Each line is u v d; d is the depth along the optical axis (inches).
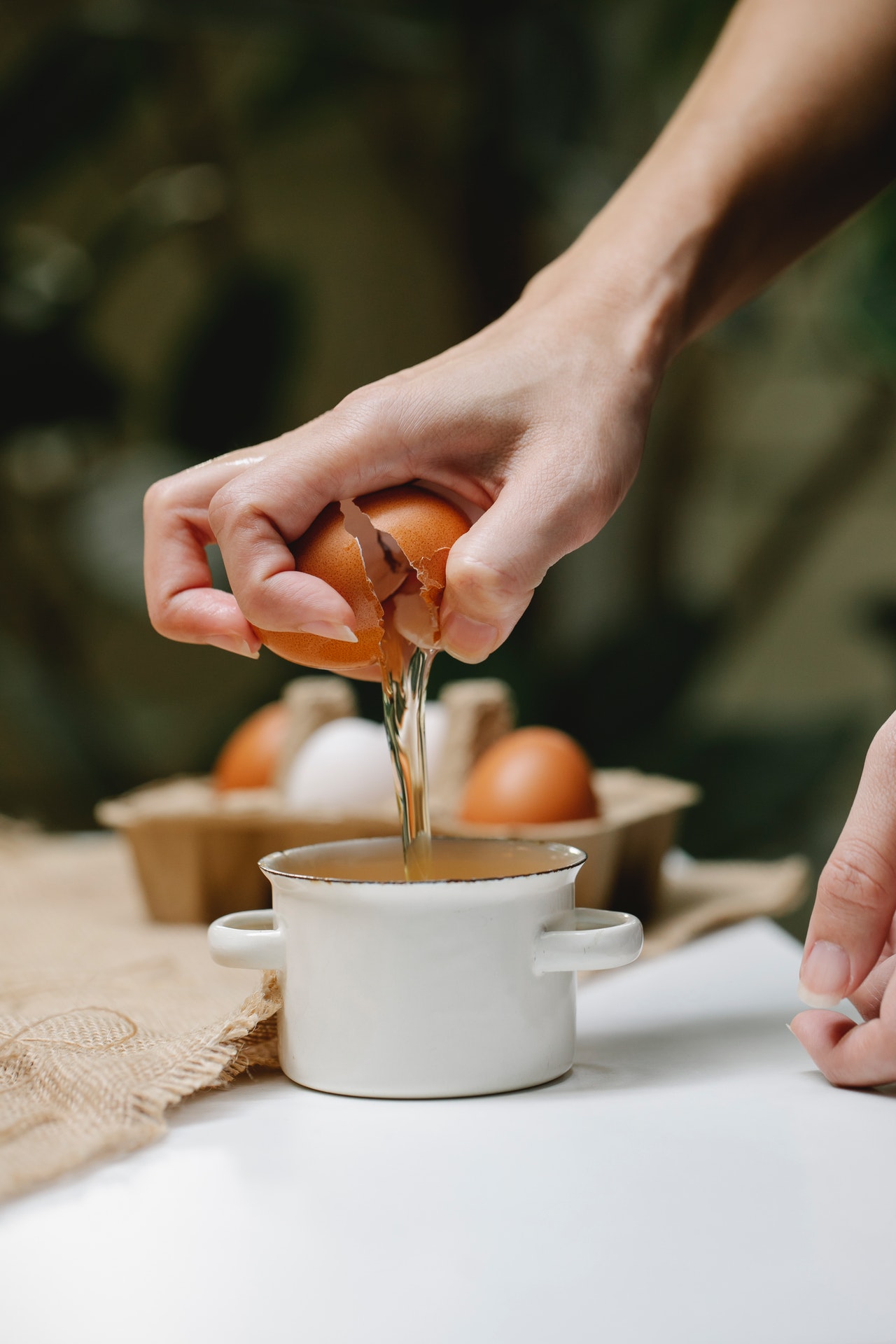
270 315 53.9
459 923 18.0
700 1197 15.7
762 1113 17.6
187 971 22.8
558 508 18.5
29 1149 16.5
